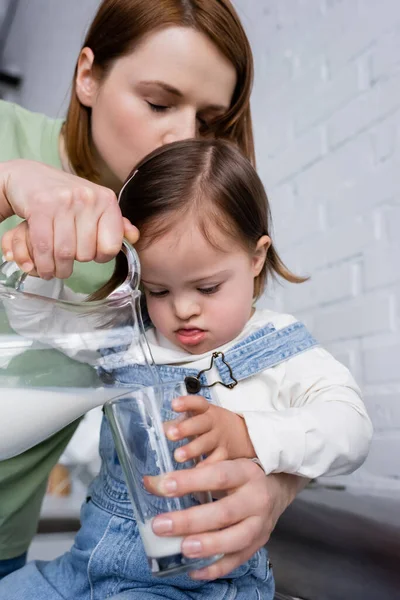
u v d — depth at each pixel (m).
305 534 1.11
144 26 0.95
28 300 0.68
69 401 0.67
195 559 0.60
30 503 0.99
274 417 0.74
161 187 0.90
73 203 0.67
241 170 0.95
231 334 0.92
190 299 0.89
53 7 2.80
